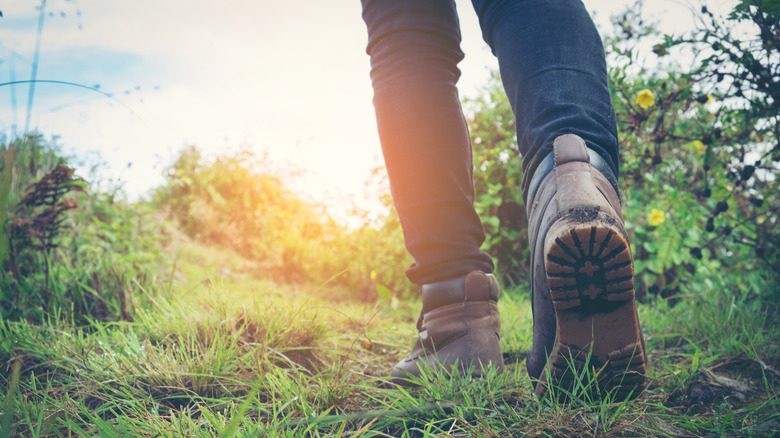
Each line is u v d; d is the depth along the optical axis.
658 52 1.76
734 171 1.99
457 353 1.16
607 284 0.84
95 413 0.98
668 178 2.31
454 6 1.18
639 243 2.82
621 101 2.04
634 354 0.89
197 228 6.01
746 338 1.55
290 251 4.39
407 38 1.12
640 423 0.87
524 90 1.01
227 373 1.22
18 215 2.08
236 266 4.77
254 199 6.14
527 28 1.02
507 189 3.72
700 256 2.09
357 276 3.84
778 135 1.72
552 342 0.98
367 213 3.95
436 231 1.16
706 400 1.07
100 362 1.26
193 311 1.62
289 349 1.43
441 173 1.12
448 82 1.14
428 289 1.19
